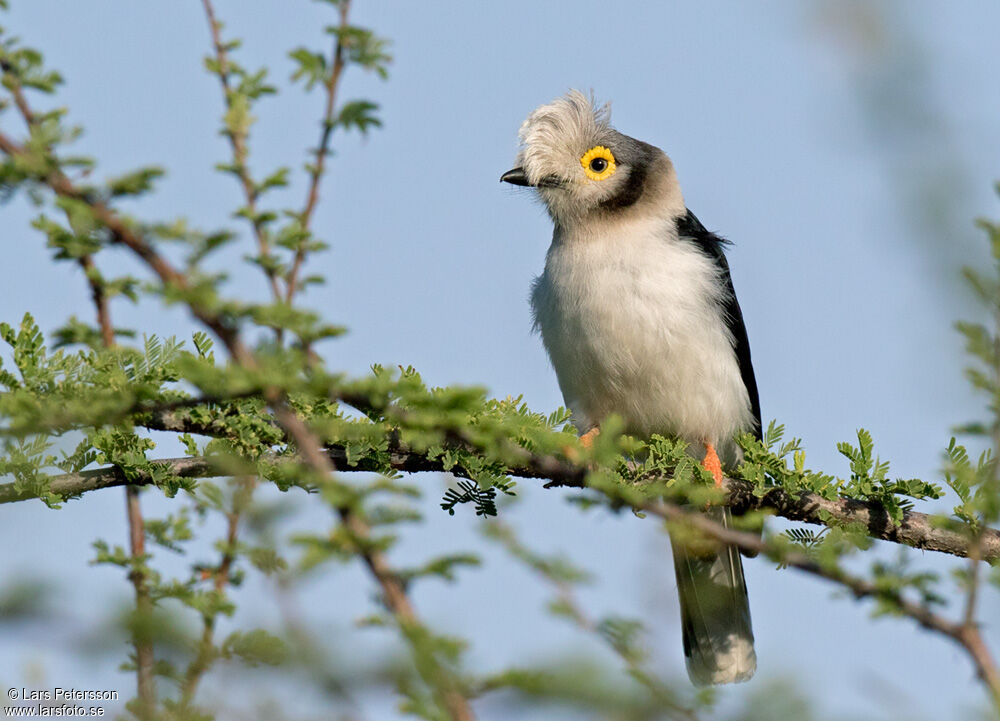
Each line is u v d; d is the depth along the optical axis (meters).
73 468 7.54
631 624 4.19
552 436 7.09
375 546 4.00
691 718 3.91
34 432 5.45
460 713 3.68
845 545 5.57
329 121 6.38
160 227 4.09
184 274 4.14
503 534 4.50
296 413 7.70
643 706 3.89
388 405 5.11
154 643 4.31
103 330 6.70
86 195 4.16
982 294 4.48
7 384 6.69
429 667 3.70
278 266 5.96
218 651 4.22
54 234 4.76
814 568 5.08
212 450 7.37
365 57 6.45
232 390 4.37
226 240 4.17
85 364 6.80
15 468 7.16
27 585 4.24
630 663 3.98
